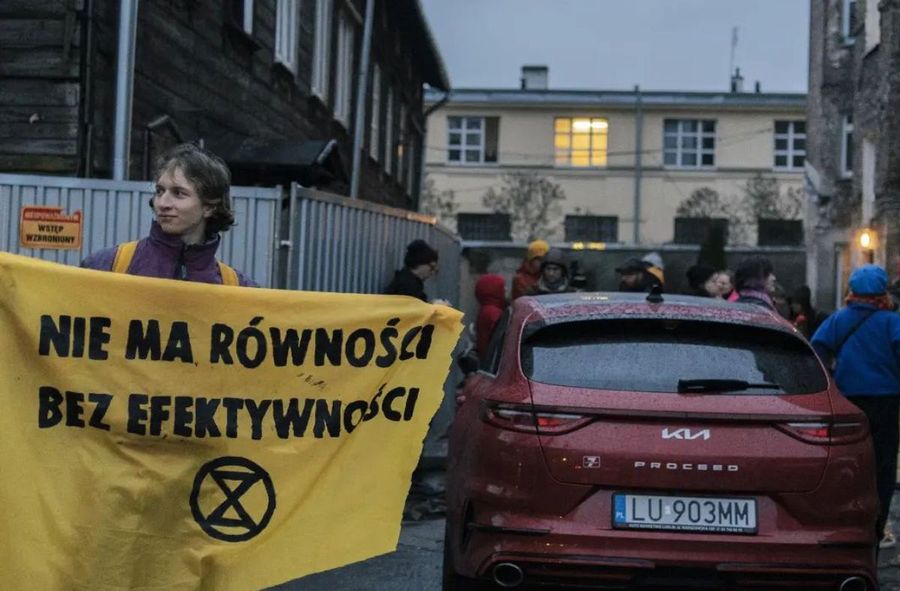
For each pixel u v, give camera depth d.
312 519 3.69
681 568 4.85
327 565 3.68
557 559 4.89
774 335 5.41
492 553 5.01
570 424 5.00
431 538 7.71
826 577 4.91
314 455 3.71
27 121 8.83
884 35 21.52
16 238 7.92
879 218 21.67
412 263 9.45
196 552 3.53
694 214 44.84
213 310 3.60
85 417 3.47
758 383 5.15
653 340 5.36
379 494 3.78
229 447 3.61
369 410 3.79
